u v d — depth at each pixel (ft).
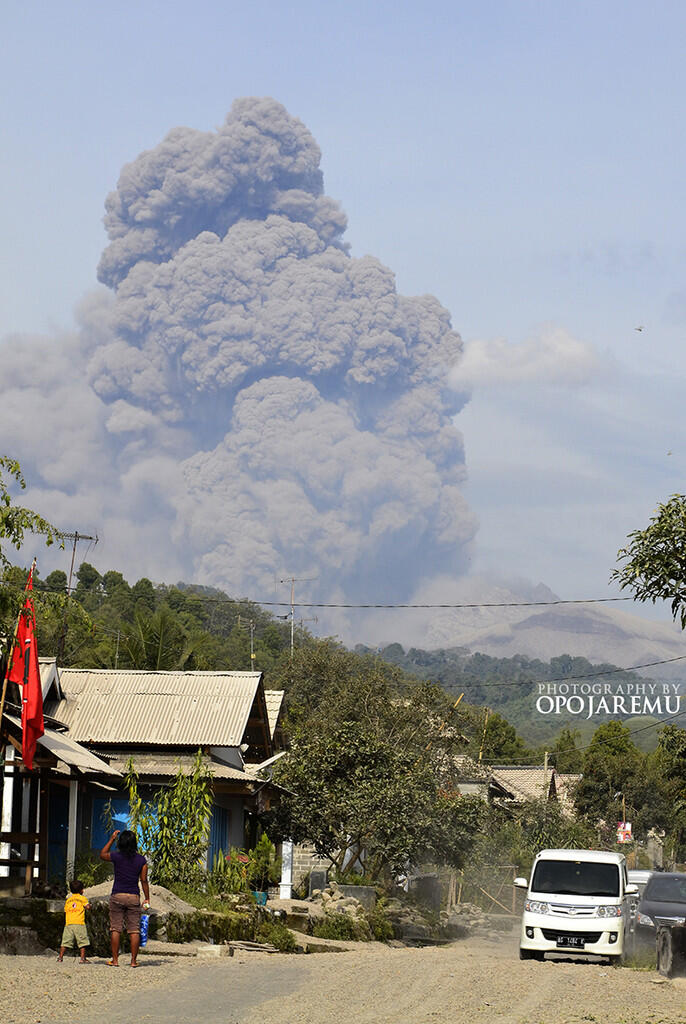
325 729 264.52
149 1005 82.02
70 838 150.71
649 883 161.07
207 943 130.62
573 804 534.37
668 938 118.93
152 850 153.48
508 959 139.74
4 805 145.28
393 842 206.69
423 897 257.75
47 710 197.16
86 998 84.12
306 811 208.85
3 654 118.83
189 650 409.90
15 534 111.65
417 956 135.33
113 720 195.11
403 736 284.20
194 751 191.93
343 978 103.76
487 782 322.75
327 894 190.19
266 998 88.48
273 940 144.66
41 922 114.11
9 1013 75.61
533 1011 85.05
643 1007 89.81
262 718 213.66
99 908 117.39
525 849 333.21
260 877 194.59
